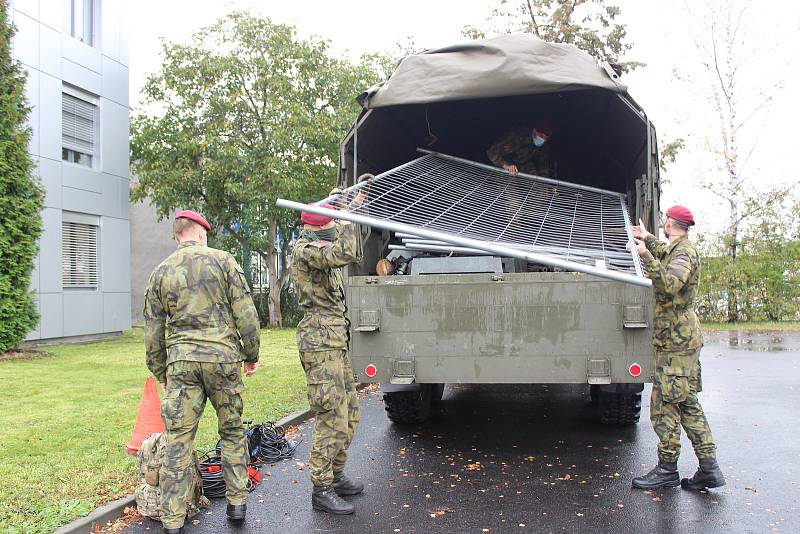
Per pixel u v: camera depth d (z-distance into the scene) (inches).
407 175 245.8
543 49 222.7
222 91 743.1
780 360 466.9
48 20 540.7
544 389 348.5
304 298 165.5
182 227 154.5
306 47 756.0
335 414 163.3
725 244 829.8
